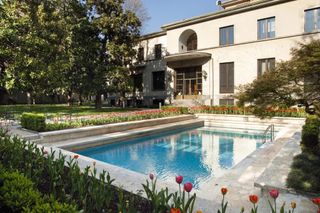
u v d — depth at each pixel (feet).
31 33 49.21
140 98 91.61
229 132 49.60
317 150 19.35
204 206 11.20
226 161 29.40
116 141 36.63
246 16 65.16
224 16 69.05
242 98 21.22
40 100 119.75
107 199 10.20
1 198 8.75
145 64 89.76
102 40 74.08
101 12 72.43
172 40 80.18
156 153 33.30
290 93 18.61
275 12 60.54
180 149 35.60
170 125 49.47
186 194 13.06
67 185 12.05
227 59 68.54
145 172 25.48
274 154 24.13
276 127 49.01
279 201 13.51
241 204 13.53
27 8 52.44
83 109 75.25
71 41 65.82
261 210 12.64
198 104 71.87
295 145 24.39
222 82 69.82
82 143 32.07
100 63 70.85
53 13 57.21
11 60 47.83
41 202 8.45
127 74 72.28
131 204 9.53
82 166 18.12
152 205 10.19
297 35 57.26
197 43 74.79
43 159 15.24
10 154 16.15
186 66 77.15
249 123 52.65
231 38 68.33
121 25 71.72
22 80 48.24
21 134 31.35
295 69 17.46
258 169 19.77
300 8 57.26
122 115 48.73
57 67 55.62
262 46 62.44
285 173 16.31
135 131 41.19
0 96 104.53
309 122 23.82
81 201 10.09
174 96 80.48
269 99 19.66
